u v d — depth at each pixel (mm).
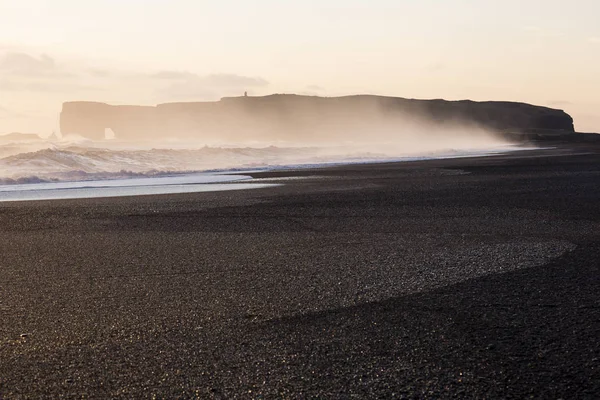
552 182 20891
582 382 4047
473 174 25328
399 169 29609
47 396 3910
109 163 32531
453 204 15008
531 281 6977
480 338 4969
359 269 7723
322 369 4328
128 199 16844
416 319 5535
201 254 8859
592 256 8453
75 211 14234
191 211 14039
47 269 7883
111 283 7059
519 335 5023
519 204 14875
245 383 4082
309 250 9125
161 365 4438
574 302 6043
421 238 10180
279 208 14445
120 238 10438
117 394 3924
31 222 12500
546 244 9445
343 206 14766
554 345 4773
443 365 4379
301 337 5055
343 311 5832
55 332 5242
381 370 4297
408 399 3812
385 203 15336
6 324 5484
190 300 6281
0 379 4203
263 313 5785
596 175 23797
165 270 7762
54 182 24672
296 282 7047
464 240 9922
